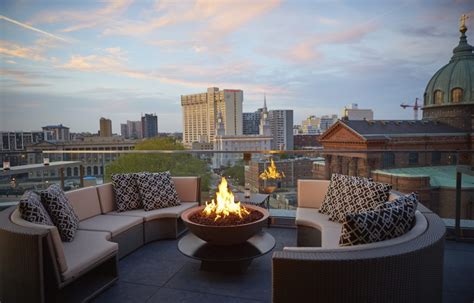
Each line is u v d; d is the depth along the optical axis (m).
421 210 2.09
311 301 1.36
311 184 3.51
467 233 3.40
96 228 2.87
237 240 2.55
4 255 1.96
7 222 2.07
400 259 1.37
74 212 2.84
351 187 2.97
